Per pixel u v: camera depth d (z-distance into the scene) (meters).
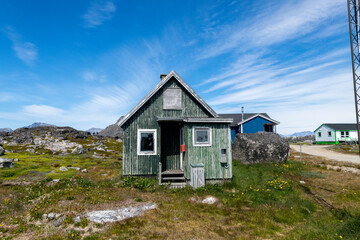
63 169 15.75
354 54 9.04
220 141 12.57
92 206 8.44
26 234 6.28
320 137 50.16
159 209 8.33
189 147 12.14
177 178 12.29
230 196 10.19
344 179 13.35
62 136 48.34
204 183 11.51
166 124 14.06
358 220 6.66
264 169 15.56
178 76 13.88
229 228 6.86
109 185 11.77
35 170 15.07
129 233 6.30
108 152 32.28
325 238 5.93
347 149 32.69
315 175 14.19
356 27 9.12
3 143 34.16
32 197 9.54
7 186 11.01
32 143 35.75
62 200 9.09
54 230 6.51
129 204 8.78
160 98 13.73
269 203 9.14
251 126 31.84
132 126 13.08
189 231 6.54
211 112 14.02
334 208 8.53
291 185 11.34
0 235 6.21
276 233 6.61
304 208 8.66
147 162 13.04
